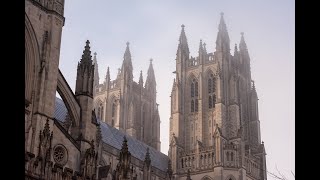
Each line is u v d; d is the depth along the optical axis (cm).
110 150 13150
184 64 18025
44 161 5572
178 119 16975
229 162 15100
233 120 16300
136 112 19012
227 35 17850
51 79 6825
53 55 6956
